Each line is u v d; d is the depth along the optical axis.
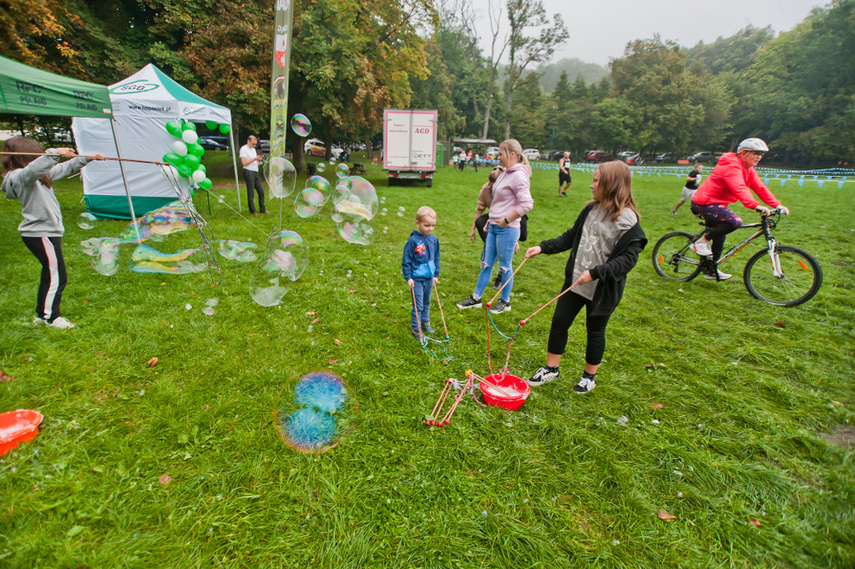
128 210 6.30
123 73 9.88
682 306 3.84
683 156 40.72
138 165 6.18
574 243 2.38
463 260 5.22
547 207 10.04
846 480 1.82
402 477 1.85
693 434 2.18
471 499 1.76
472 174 20.14
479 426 2.17
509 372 2.74
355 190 4.73
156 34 10.82
